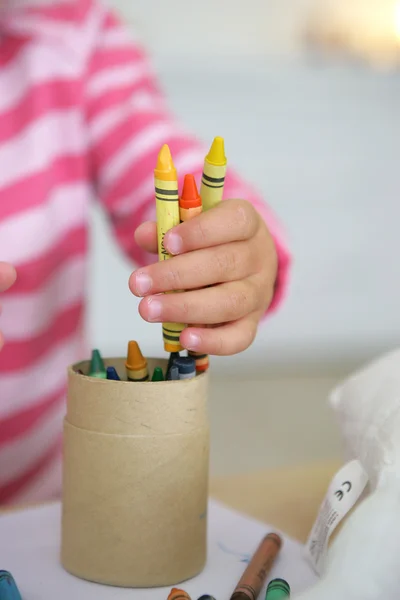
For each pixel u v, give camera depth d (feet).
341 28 6.32
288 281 1.86
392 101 6.48
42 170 2.25
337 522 1.50
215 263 1.60
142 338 5.90
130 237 2.29
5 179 2.23
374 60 6.42
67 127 2.28
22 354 2.21
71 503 1.55
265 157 6.33
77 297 2.32
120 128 2.28
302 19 6.26
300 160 6.39
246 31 6.15
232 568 1.58
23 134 2.25
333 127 6.40
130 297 5.88
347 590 1.26
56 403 2.27
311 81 6.32
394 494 1.36
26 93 2.27
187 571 1.54
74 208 2.29
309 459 4.24
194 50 6.08
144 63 2.42
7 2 2.26
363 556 1.28
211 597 1.44
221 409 5.06
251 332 1.65
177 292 1.60
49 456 2.28
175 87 6.10
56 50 2.27
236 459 4.23
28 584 1.52
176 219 1.59
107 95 2.29
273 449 4.39
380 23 6.34
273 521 1.74
